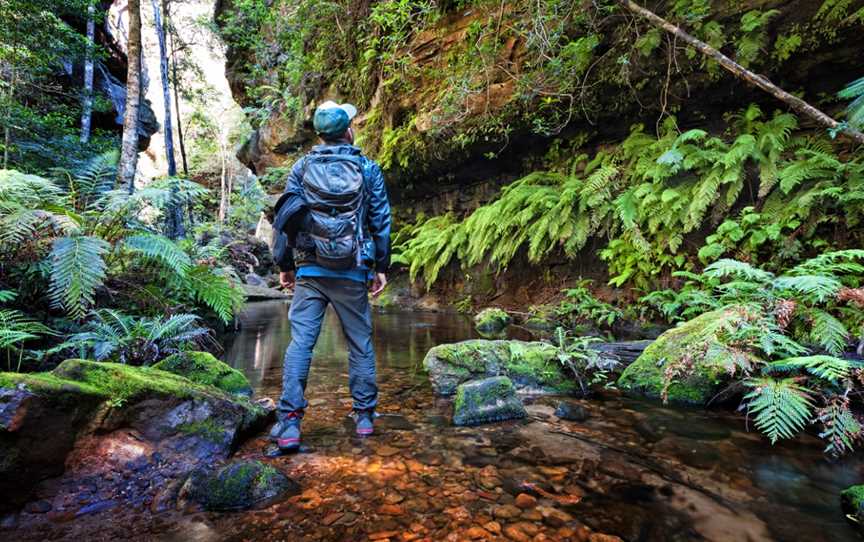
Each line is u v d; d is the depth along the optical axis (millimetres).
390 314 7082
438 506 1274
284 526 1166
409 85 7203
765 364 2230
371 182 1912
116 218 3357
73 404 1425
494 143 6723
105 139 8078
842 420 1718
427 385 2748
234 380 2404
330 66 9398
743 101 4746
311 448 1726
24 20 5914
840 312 2885
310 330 1875
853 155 3893
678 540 1106
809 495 1347
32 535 1116
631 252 5008
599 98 5441
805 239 3770
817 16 3799
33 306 2824
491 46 5516
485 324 5324
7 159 5820
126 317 2912
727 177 4051
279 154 11977
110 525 1168
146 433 1572
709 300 3676
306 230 1813
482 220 6426
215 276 3951
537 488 1387
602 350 3426
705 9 4133
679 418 2109
